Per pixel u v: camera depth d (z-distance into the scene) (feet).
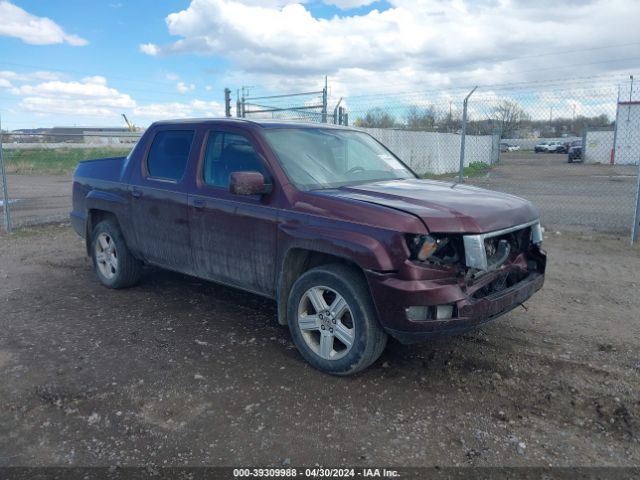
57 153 132.05
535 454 10.28
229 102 45.19
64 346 15.25
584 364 13.87
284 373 13.55
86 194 21.13
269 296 14.92
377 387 12.85
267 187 14.08
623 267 23.73
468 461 10.07
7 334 16.20
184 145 17.38
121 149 145.38
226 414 11.68
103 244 20.71
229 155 15.84
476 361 14.12
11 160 110.83
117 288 20.53
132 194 18.53
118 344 15.39
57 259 26.14
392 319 11.79
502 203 13.62
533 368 13.71
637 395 12.31
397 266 11.71
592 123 111.45
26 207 47.50
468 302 11.87
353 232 12.37
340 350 13.51
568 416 11.62
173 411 11.79
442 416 11.61
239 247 15.11
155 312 18.12
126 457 10.21
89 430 11.12
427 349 14.87
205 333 16.22
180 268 17.54
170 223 17.22
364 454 10.28
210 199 15.76
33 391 12.67
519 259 14.07
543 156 159.84
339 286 12.73
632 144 102.47
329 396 12.42
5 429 11.19
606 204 46.21
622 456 10.22
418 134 74.84
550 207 44.29
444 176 74.49
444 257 12.10
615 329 16.34
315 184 14.44
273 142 15.10
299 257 14.07
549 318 17.31
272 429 11.10
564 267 23.81
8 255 27.20
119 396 12.42
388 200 12.99
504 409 11.89
